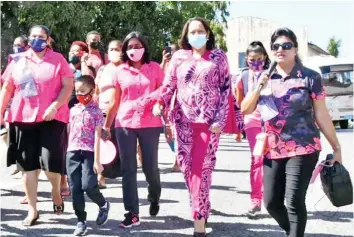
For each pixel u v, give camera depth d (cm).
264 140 448
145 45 579
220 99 530
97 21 2295
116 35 2339
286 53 440
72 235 547
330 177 450
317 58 2242
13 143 579
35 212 588
